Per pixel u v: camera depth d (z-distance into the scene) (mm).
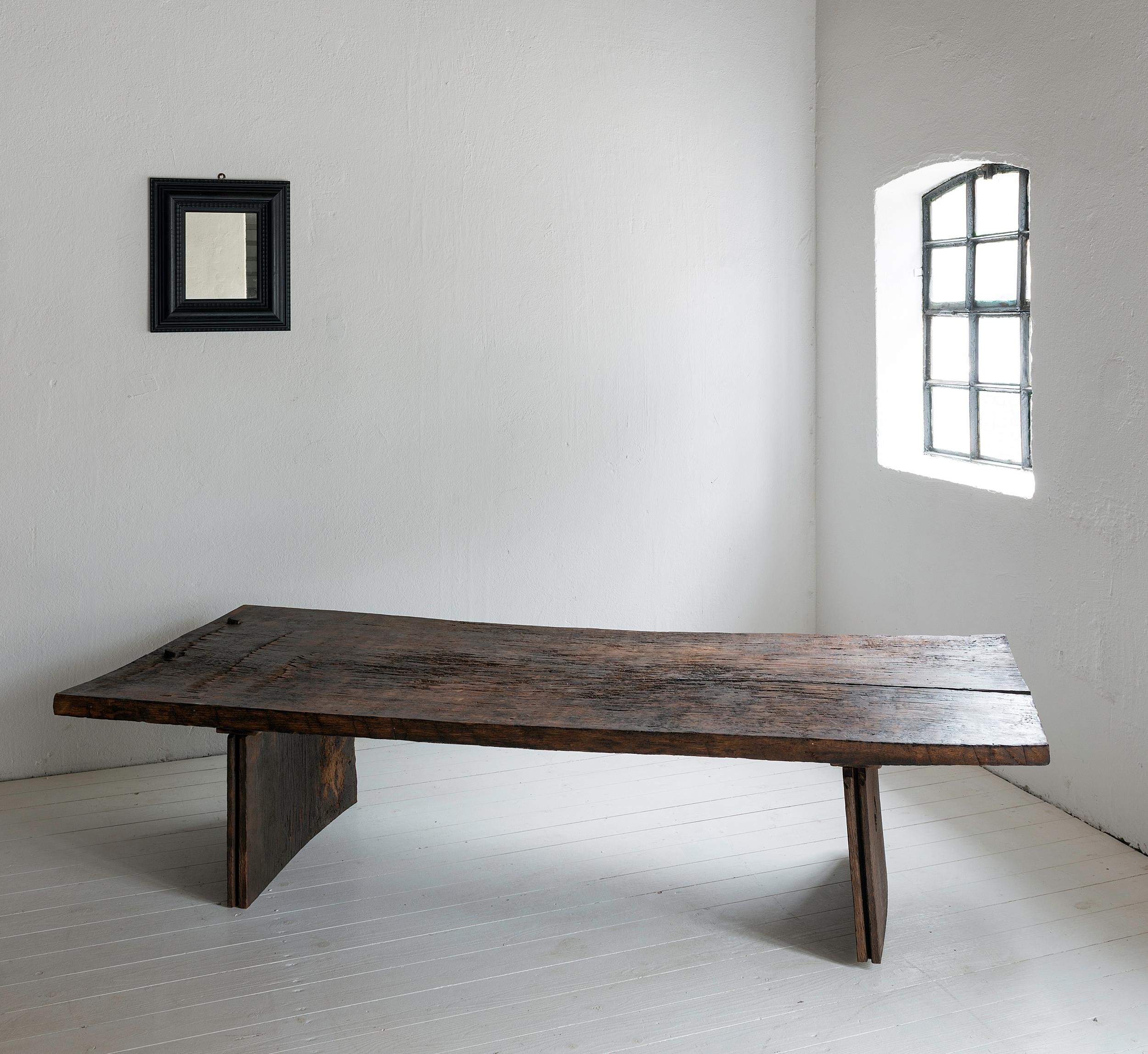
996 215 4367
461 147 4738
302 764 3740
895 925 3209
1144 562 3473
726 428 5262
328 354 4668
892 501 4809
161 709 3209
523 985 2945
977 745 2727
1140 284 3414
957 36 4191
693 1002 2855
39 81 4223
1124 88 3428
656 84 4973
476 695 3219
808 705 3051
